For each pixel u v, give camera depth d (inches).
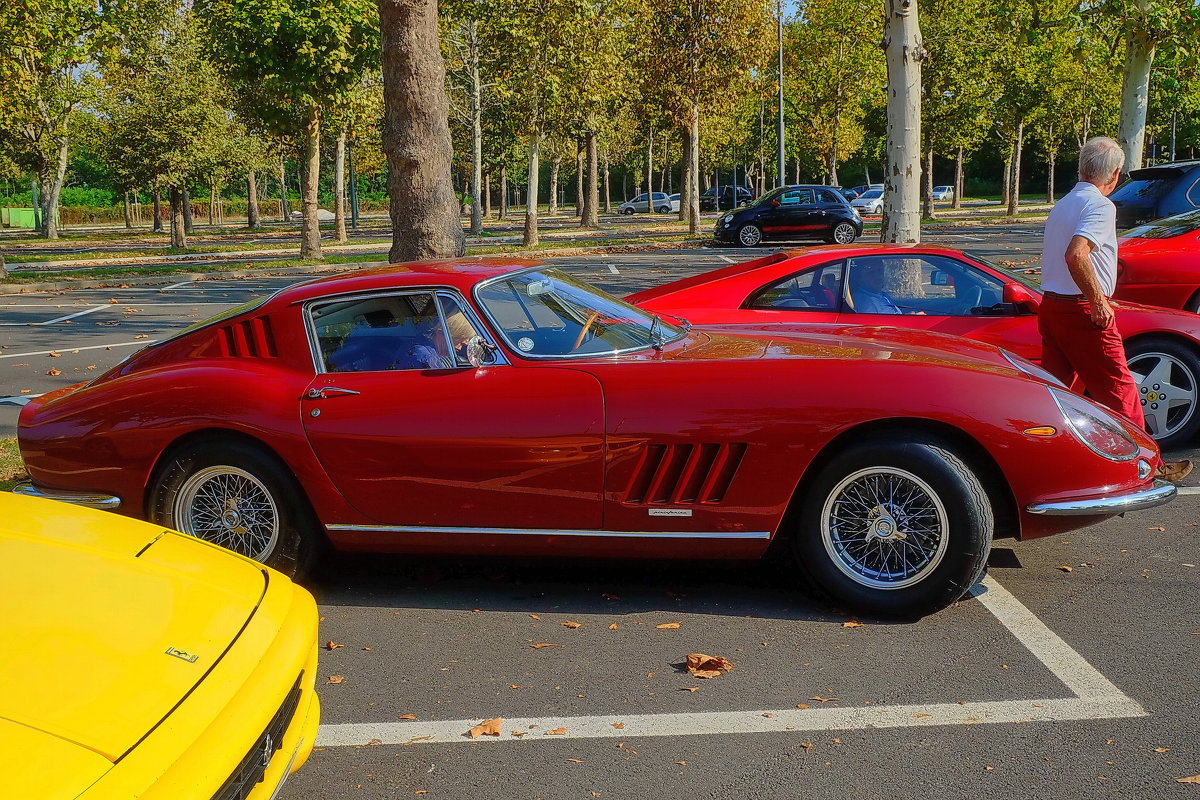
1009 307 235.6
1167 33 644.1
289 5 842.8
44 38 838.5
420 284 169.9
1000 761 116.2
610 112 1648.6
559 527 160.7
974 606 162.4
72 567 99.3
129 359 185.8
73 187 3294.8
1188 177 432.1
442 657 149.4
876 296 241.1
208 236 1873.8
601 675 141.7
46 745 73.9
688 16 1179.9
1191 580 171.3
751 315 242.2
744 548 157.6
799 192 1051.3
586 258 934.4
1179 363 241.6
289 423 165.5
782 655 146.0
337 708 134.6
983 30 1322.6
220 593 101.3
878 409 150.2
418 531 165.5
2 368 414.9
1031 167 3034.0
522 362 163.6
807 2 1503.4
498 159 2058.3
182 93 1224.2
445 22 1050.7
